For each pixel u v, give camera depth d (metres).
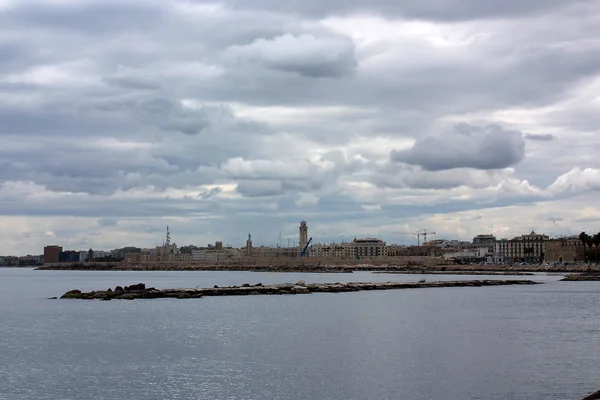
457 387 56.41
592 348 75.31
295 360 69.06
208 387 57.56
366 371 63.16
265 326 98.62
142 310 126.69
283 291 175.88
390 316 112.62
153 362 69.00
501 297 160.12
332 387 57.00
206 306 135.12
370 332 90.56
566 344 78.44
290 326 98.38
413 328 94.62
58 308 133.25
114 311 125.06
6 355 74.44
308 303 142.50
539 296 163.75
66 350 77.62
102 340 85.38
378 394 54.53
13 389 57.75
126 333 92.00
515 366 64.75
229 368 65.31
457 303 141.12
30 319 111.88
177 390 56.72
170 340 84.75
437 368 64.12
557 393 54.00
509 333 88.81
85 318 112.62
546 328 94.19
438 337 85.06
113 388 57.69
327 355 71.88
